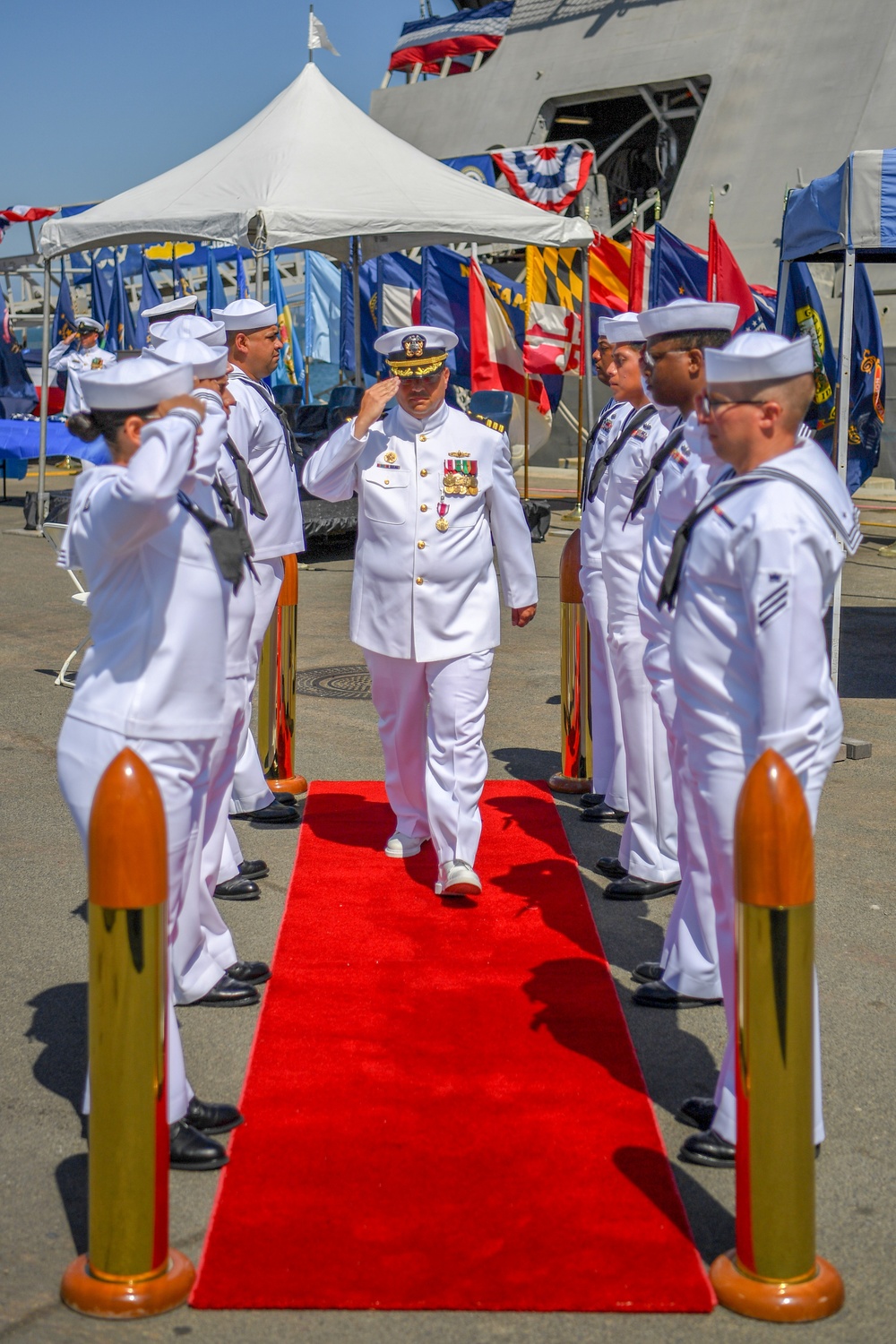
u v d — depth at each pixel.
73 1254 3.00
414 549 5.17
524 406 16.05
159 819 2.70
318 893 5.24
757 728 3.13
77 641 10.15
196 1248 3.02
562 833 6.03
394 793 5.69
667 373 4.26
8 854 5.66
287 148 11.92
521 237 12.02
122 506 3.02
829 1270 2.87
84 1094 3.61
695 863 4.14
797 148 27.58
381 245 16.70
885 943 4.84
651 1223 3.08
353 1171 3.29
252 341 5.82
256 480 5.80
